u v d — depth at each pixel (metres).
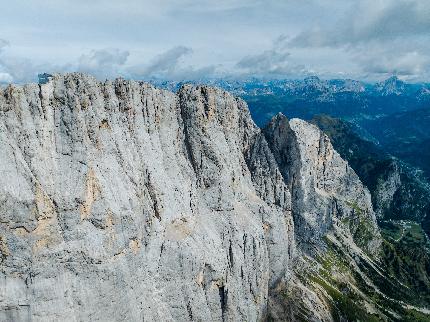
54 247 121.38
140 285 137.38
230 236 172.75
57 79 130.75
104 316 125.81
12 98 123.25
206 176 174.88
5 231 114.62
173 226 153.00
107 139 140.12
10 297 114.19
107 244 129.00
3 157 117.81
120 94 149.75
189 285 148.75
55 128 129.12
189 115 176.25
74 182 127.44
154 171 153.62
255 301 178.88
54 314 118.56
